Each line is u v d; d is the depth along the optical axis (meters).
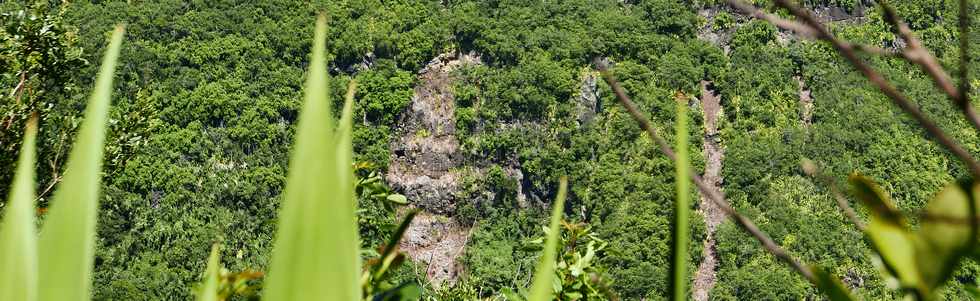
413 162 81.50
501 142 80.31
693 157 75.94
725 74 81.00
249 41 76.00
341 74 83.31
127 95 68.62
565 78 79.81
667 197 65.56
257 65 75.19
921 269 0.59
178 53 72.75
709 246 57.75
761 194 67.25
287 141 73.06
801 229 59.81
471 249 77.06
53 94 9.23
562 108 79.56
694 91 80.19
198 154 68.56
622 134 73.50
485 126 81.31
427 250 77.69
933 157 62.81
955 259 0.58
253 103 73.06
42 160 8.12
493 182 80.06
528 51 82.50
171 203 63.44
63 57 9.38
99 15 70.12
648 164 70.88
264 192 67.62
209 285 0.71
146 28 72.31
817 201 63.56
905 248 0.60
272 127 72.56
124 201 58.44
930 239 0.59
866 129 66.94
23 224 0.51
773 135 76.81
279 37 76.94
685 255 0.50
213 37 74.81
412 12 85.00
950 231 0.58
